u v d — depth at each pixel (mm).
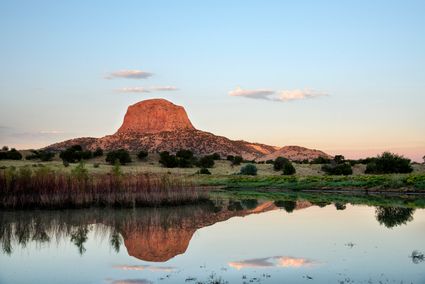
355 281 16031
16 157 132750
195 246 23453
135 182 45000
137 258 20719
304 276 16812
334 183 72688
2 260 20594
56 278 17359
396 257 19922
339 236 26000
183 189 47625
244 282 16141
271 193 67000
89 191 43062
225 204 48344
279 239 25188
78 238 26438
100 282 16734
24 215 37531
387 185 66438
